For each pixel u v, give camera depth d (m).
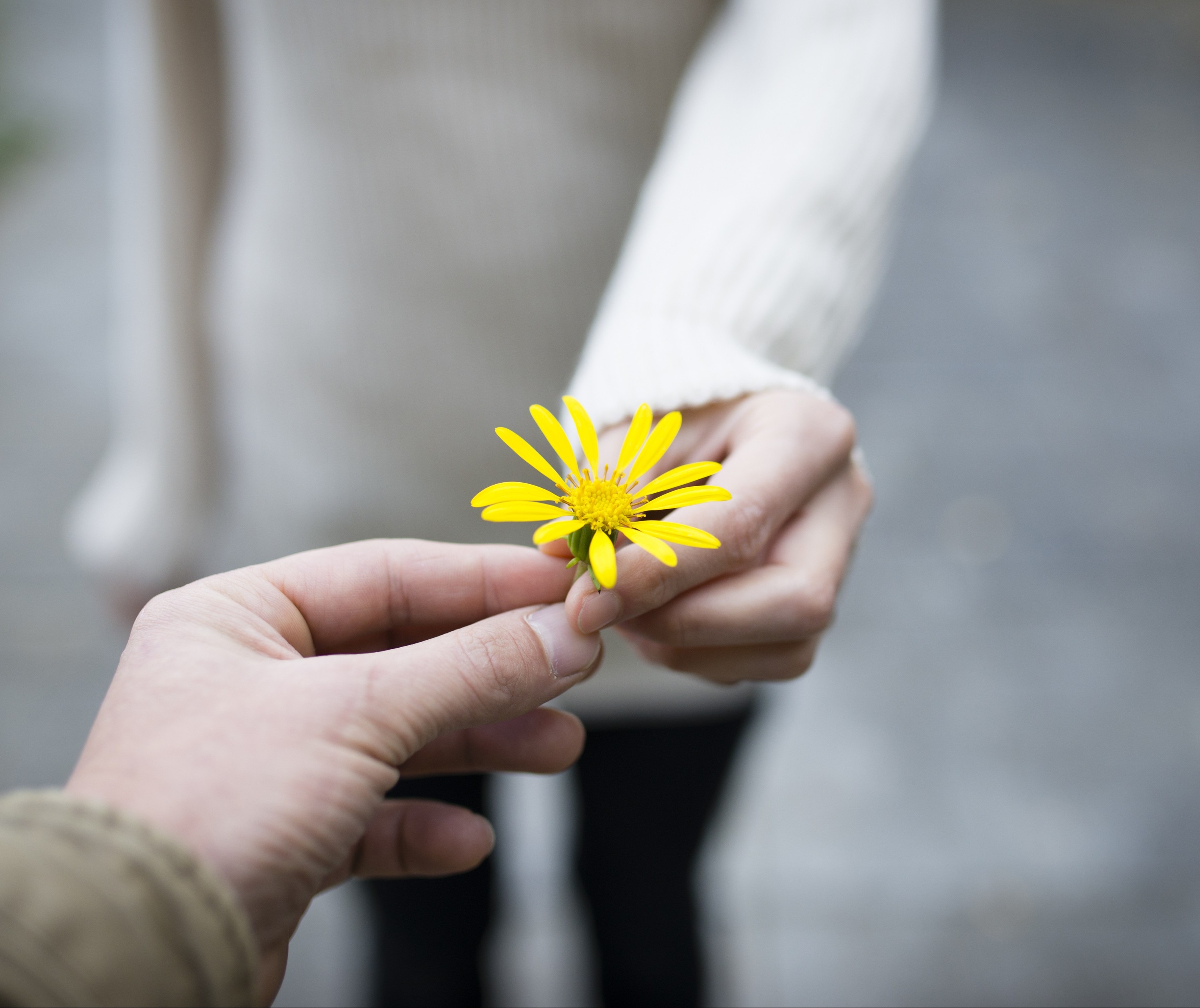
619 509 0.39
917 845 0.93
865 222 0.46
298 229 0.56
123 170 1.62
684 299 0.44
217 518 0.68
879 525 1.27
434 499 0.59
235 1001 0.32
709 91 0.50
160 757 0.35
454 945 0.66
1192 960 0.85
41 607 1.13
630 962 0.68
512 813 0.93
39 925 0.31
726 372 0.42
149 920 0.31
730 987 0.83
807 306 0.45
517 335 0.56
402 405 0.57
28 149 1.91
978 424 1.42
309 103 0.54
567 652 0.39
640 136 0.55
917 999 0.83
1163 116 2.16
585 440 0.39
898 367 1.52
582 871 0.66
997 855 0.92
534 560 0.42
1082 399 1.46
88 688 1.05
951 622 1.15
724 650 0.43
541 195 0.54
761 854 0.92
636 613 0.39
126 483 0.68
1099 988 0.83
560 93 0.53
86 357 1.49
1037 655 1.11
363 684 0.36
